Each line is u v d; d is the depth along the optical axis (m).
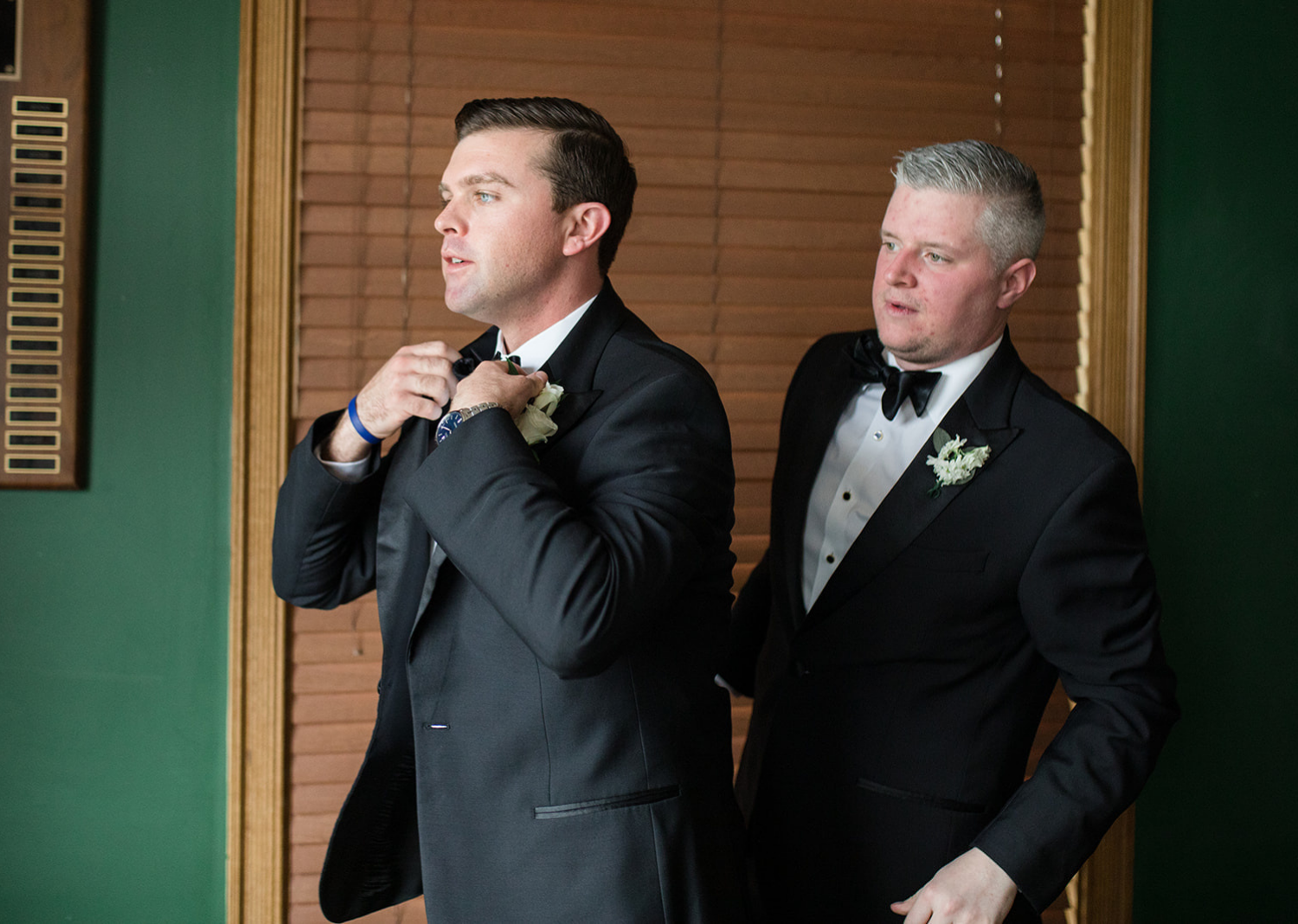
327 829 2.04
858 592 1.49
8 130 1.91
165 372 1.98
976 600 1.43
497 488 1.09
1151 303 2.28
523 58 2.07
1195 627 2.31
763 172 2.16
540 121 1.26
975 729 1.44
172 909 2.00
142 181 1.97
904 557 1.47
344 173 2.02
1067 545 1.38
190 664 2.00
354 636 2.04
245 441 1.98
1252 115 2.31
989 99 2.24
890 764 1.46
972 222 1.42
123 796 1.98
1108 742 1.33
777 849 1.53
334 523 1.36
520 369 1.28
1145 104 2.24
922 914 1.28
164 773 1.99
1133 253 2.25
